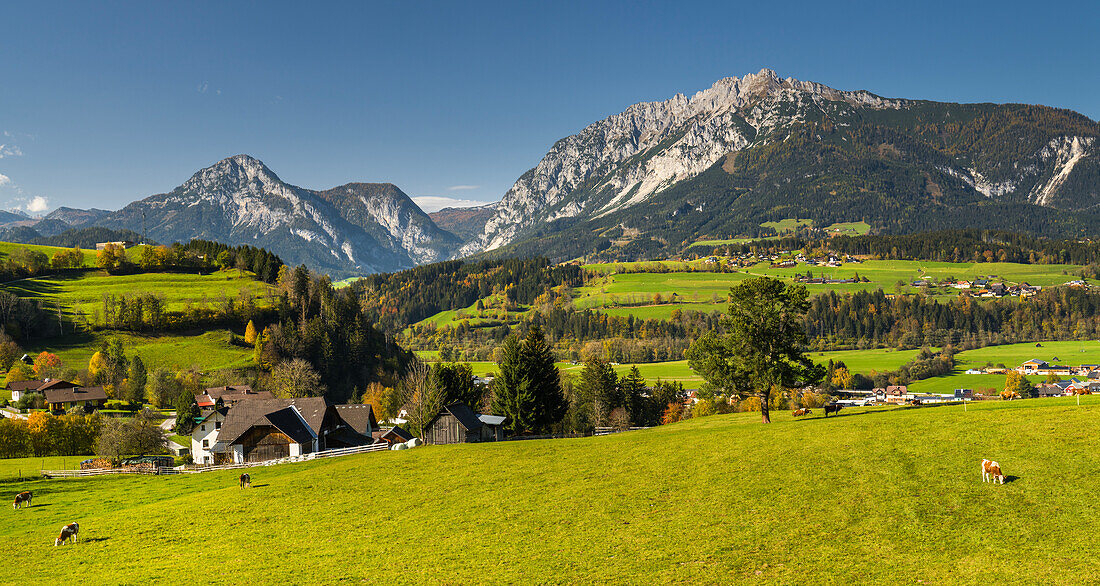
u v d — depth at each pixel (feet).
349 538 145.59
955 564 102.94
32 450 359.87
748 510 136.77
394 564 126.62
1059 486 124.16
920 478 139.54
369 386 619.67
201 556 139.74
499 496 168.35
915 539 113.39
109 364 570.87
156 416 500.74
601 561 119.34
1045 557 101.14
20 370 557.33
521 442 250.78
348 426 359.25
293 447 306.35
